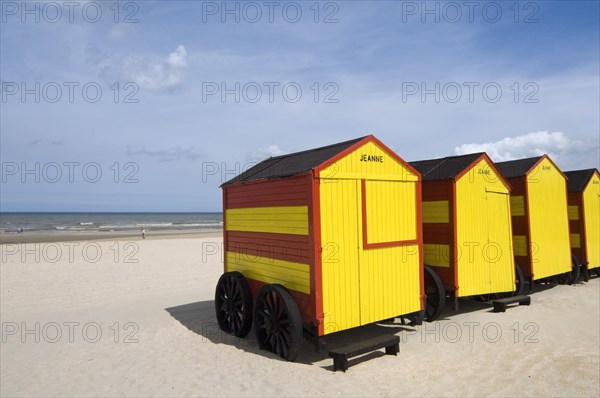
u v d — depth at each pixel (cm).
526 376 625
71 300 1201
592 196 1449
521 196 1192
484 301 1126
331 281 695
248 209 872
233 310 864
